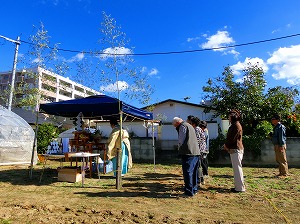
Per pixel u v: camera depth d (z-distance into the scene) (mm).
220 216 4180
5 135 11344
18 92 11586
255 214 4301
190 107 19594
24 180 7395
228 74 13477
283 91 13609
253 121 12836
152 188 6355
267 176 8266
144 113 8641
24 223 3723
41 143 14188
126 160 8078
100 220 3912
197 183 6160
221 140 12281
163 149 15555
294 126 12289
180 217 4090
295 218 4094
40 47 10141
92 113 7910
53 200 5090
